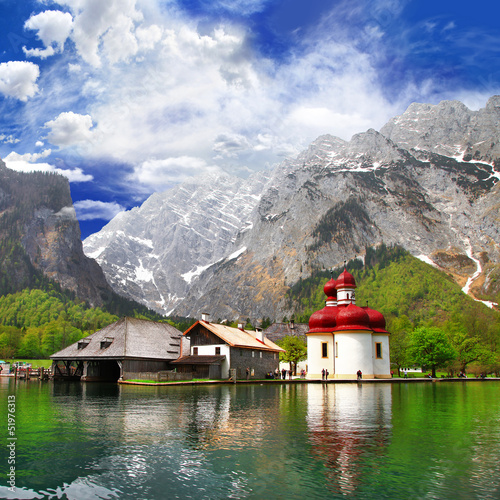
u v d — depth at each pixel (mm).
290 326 171625
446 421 34312
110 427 31125
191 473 20906
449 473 20812
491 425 32656
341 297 103188
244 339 103562
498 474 20656
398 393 60875
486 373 140000
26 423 32844
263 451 24469
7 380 95000
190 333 98062
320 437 27703
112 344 91375
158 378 79938
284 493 18578
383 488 19047
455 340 136875
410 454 23891
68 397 52781
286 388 69938
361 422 33281
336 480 19969
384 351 100062
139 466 21969
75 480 20188
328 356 99188
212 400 48781
